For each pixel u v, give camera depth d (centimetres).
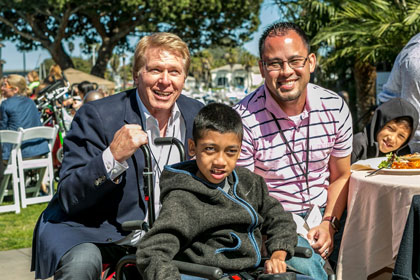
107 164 248
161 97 275
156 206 279
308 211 317
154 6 2822
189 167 245
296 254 238
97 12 2870
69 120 871
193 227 225
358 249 323
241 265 226
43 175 805
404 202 296
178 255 232
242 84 7069
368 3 951
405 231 262
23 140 741
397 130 395
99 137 271
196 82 7456
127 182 266
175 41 278
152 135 283
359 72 1258
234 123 230
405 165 337
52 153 835
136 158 268
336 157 328
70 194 255
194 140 235
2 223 672
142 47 277
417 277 256
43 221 270
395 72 465
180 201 228
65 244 247
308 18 1061
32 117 796
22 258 521
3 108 790
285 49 296
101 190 252
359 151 402
